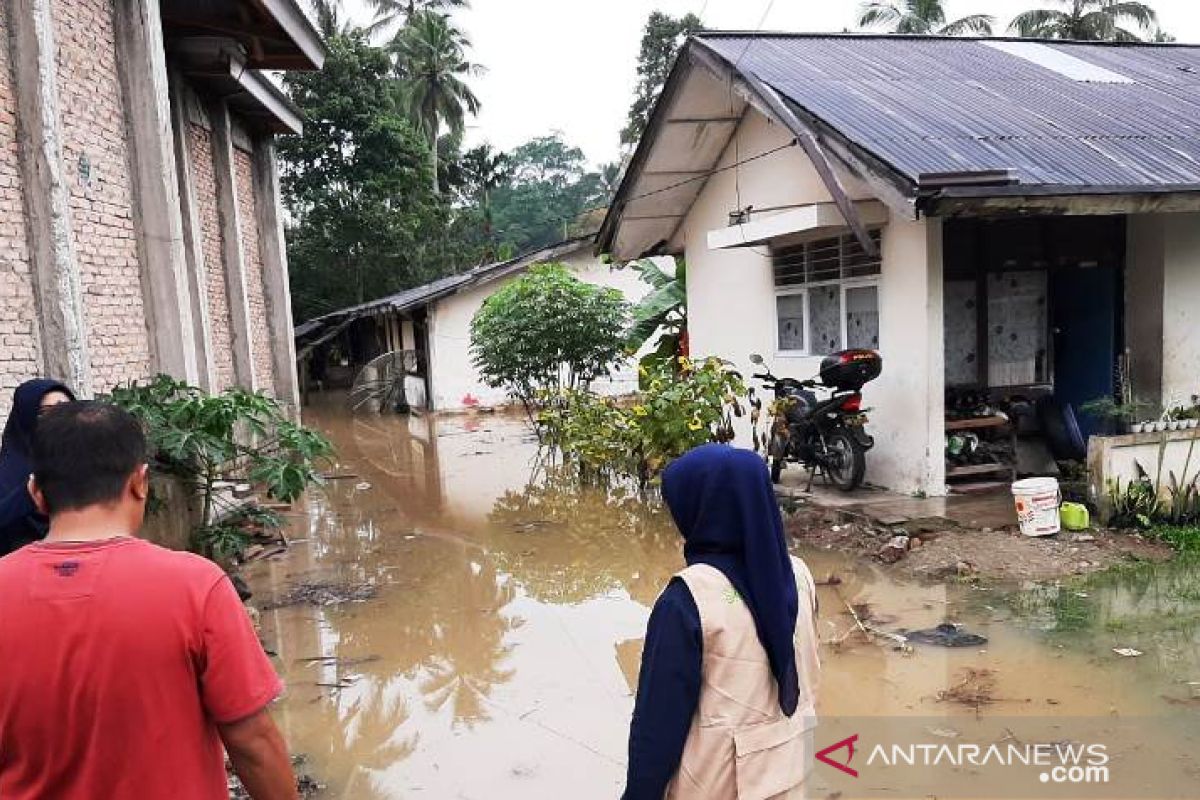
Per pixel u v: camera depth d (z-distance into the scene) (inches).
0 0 216.2
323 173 1088.2
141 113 285.0
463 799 142.6
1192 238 315.3
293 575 278.1
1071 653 182.2
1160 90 366.3
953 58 407.5
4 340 211.6
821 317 360.5
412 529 340.2
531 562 287.6
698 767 74.8
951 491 307.3
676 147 411.8
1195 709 155.9
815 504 305.4
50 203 221.5
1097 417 332.5
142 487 76.1
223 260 415.2
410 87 1416.1
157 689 66.0
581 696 181.3
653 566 278.2
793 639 78.1
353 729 170.9
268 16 340.5
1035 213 259.3
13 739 65.2
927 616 208.1
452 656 207.3
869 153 271.1
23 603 65.9
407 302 769.6
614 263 519.8
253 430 258.7
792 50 398.3
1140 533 254.4
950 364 327.9
